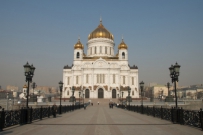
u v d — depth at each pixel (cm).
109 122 2600
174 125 2312
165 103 7594
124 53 12338
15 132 1827
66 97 12112
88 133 1781
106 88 11688
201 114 1973
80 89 11775
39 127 2144
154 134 1741
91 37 13225
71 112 4759
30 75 2773
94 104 9681
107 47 13025
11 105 6956
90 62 12019
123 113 4419
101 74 11912
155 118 3167
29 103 7219
